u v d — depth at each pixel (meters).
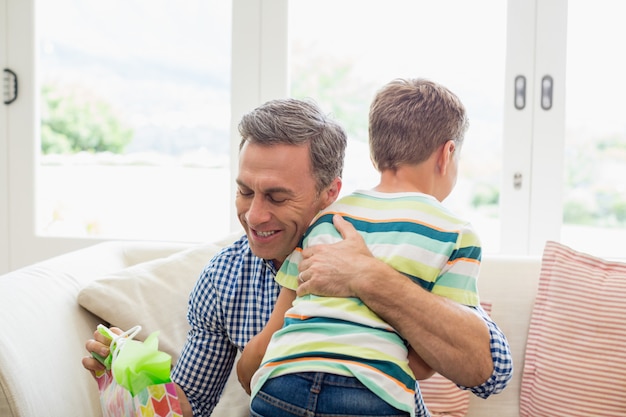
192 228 2.69
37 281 1.60
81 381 1.53
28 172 2.67
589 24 2.46
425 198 1.18
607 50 2.46
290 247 1.23
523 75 2.47
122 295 1.66
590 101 2.49
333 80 2.58
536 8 2.45
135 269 1.76
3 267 2.69
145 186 2.70
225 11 2.60
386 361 1.03
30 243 2.67
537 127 2.48
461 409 1.83
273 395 1.04
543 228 2.51
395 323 1.08
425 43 2.52
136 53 2.65
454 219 1.16
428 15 2.51
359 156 2.59
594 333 1.80
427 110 1.25
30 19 2.62
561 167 2.48
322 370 1.01
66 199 2.73
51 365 1.44
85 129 2.70
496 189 2.56
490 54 2.49
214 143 2.66
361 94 2.57
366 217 1.18
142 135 2.68
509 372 1.14
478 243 1.15
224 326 1.41
